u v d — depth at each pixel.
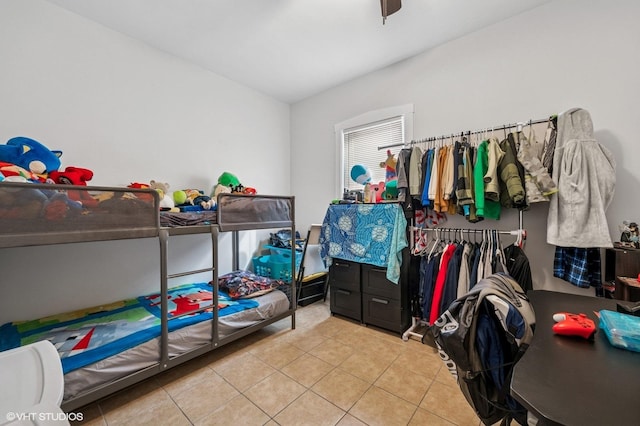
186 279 2.85
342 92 3.38
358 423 1.46
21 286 1.93
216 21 2.22
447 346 1.01
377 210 2.56
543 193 1.80
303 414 1.53
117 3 2.02
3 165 1.40
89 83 2.19
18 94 1.89
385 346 2.28
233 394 1.70
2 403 0.71
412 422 1.46
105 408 1.58
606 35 1.86
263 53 2.70
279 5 2.04
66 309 2.11
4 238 1.20
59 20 2.04
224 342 2.10
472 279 2.06
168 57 2.68
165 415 1.52
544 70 2.08
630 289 1.45
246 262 3.40
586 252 1.79
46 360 0.88
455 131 2.51
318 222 3.70
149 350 1.70
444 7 2.08
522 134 1.97
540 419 0.57
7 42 1.85
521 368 0.72
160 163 2.62
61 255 2.09
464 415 1.51
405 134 2.83
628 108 1.80
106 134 2.28
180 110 2.77
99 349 1.57
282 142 3.90
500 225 2.30
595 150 1.71
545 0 2.04
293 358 2.10
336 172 3.47
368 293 2.64
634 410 0.56
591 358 0.76
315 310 3.15
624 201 1.81
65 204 1.38
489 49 2.31
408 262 2.48
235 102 3.29
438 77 2.60
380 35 2.42
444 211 2.34
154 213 1.72
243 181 3.39
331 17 2.18
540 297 1.30
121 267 2.38
